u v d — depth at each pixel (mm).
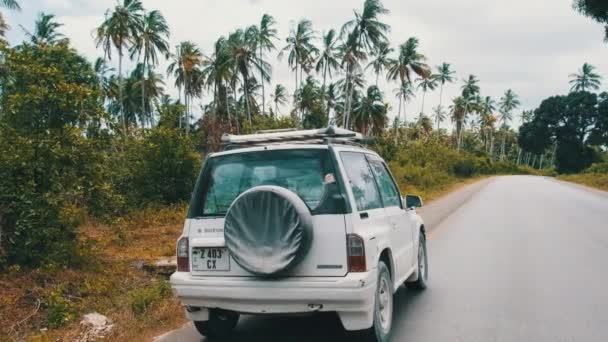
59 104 9492
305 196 4660
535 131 106625
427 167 43625
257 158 4934
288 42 57219
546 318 5934
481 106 107562
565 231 13320
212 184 5059
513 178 67500
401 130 87500
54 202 8883
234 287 4645
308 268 4531
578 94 102875
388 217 5602
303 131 5074
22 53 9930
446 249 10883
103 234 12875
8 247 8422
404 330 5562
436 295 7070
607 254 9945
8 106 9531
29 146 8922
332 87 69125
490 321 5848
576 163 102188
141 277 8844
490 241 11789
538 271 8461
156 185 18281
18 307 6832
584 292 7078
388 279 5230
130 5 45219
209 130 50250
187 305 4961
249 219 4527
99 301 7168
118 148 18562
